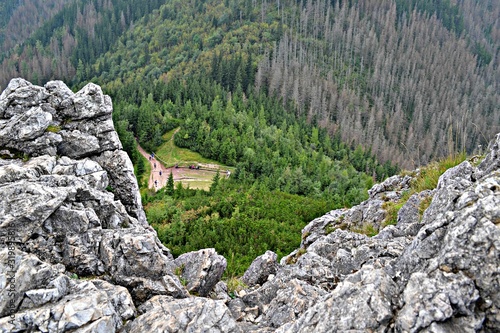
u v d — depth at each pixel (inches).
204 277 580.4
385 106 6943.9
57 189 527.2
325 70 7583.7
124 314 448.8
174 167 3238.2
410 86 7194.9
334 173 3361.2
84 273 505.7
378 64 7755.9
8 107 696.4
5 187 507.5
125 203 755.4
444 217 404.2
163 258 538.0
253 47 7711.6
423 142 5172.2
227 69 6146.7
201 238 1521.9
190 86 4950.8
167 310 448.1
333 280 580.7
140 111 3823.8
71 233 518.9
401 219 679.1
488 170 505.4
